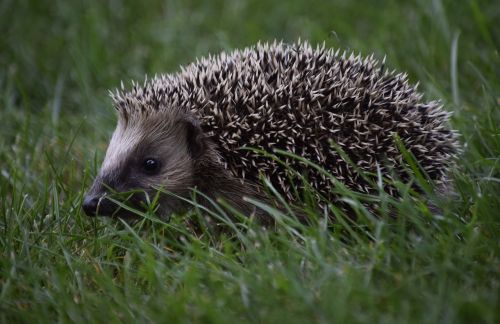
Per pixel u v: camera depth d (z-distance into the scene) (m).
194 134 8.42
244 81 8.32
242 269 6.50
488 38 10.59
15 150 9.89
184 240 7.20
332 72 8.27
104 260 7.45
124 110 8.81
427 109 8.41
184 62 12.30
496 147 8.48
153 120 8.59
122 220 7.54
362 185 7.97
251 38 12.59
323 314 5.67
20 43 12.67
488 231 6.96
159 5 14.04
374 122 7.99
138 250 7.14
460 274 6.14
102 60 12.28
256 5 13.60
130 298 6.39
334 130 7.93
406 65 11.27
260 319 5.78
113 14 13.50
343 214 7.34
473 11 11.16
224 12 13.49
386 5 13.03
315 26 12.26
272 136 8.07
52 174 9.60
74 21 13.31
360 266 6.41
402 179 7.94
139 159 8.50
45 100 12.06
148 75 11.96
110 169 8.39
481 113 9.48
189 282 6.29
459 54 11.23
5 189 8.66
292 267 6.37
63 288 6.54
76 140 10.41
